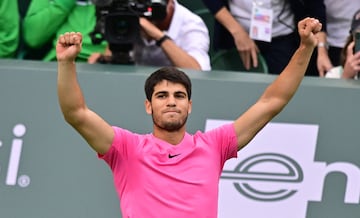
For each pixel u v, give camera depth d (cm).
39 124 1706
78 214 1706
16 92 1708
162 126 1249
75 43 1223
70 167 1708
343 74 1883
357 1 2173
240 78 1742
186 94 1259
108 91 1720
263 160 1725
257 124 1295
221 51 2156
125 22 1797
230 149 1282
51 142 1708
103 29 1798
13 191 1697
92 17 2056
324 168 1734
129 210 1225
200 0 2298
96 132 1247
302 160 1731
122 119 1720
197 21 2019
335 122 1738
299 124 1731
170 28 1998
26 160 1703
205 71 1788
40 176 1703
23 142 1703
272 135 1728
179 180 1221
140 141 1260
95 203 1709
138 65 1927
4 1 2027
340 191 1733
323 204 1731
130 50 1812
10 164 1698
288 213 1725
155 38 1927
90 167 1711
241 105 1723
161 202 1212
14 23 2038
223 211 1717
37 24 2031
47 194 1703
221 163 1280
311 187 1731
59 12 2031
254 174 1723
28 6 2186
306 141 1734
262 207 1723
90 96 1719
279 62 2139
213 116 1720
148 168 1233
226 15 2120
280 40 2138
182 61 1925
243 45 2100
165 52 1928
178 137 1260
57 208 1703
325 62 2075
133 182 1232
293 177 1728
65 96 1230
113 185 1714
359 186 1733
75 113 1237
